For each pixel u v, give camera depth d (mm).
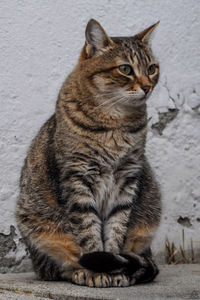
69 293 1299
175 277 1451
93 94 1423
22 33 1653
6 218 1625
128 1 1708
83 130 1406
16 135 1640
